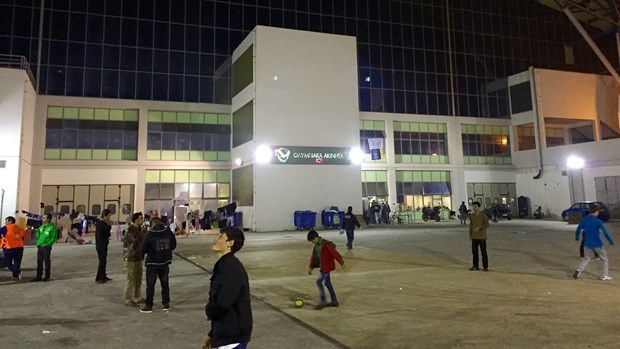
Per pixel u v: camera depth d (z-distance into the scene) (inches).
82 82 1290.6
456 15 1812.3
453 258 579.8
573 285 385.1
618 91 1812.3
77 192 1257.4
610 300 324.8
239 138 1334.9
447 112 1721.2
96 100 1290.6
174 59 1398.9
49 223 463.2
